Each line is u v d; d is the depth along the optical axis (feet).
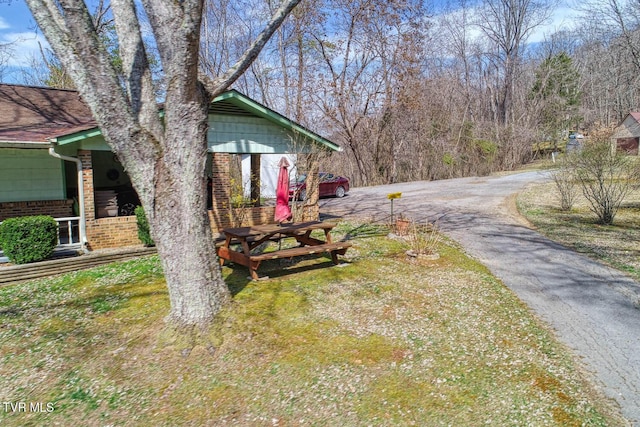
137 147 14.47
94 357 14.84
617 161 38.37
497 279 22.93
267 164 62.80
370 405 11.94
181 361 14.33
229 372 13.70
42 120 35.45
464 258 27.14
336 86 84.28
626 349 14.89
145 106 14.84
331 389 12.72
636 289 20.86
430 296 20.11
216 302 16.12
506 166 111.34
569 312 18.28
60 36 13.52
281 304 18.76
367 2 77.71
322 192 63.41
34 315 18.79
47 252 26.25
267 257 21.70
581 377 13.10
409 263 25.82
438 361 14.12
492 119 126.72
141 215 30.55
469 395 12.25
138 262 27.40
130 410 12.13
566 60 133.80
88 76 13.65
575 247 29.53
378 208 50.72
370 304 19.04
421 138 99.30
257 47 15.81
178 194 15.02
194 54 14.02
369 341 15.53
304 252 23.11
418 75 87.04
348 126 87.20
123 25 15.16
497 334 16.12
